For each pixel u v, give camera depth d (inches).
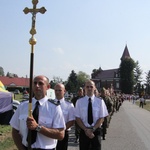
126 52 5876.0
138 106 2135.8
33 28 175.6
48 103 169.9
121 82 4881.9
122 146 425.7
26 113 168.4
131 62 4822.8
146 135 551.8
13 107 698.8
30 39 174.4
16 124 173.0
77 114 283.6
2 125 639.8
